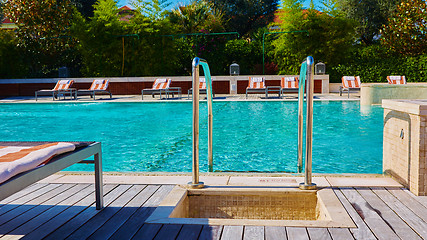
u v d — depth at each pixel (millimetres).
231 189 2820
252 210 2816
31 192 2928
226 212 2838
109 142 6066
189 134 6715
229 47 17812
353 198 2646
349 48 16484
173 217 2449
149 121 8391
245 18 31453
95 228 2205
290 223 2215
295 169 4270
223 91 15727
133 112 10070
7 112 10336
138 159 4910
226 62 17969
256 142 5812
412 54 16828
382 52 17172
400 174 3021
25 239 2072
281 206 2799
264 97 13438
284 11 16688
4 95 16547
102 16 16984
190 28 19172
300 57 16703
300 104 3734
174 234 2096
